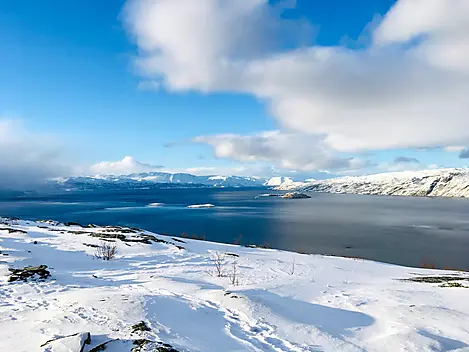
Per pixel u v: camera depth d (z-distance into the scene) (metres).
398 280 13.29
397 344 5.57
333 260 20.08
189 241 24.92
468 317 7.28
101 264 13.41
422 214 82.12
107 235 20.97
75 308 6.10
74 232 22.25
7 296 7.53
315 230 53.59
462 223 63.88
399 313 7.37
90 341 4.44
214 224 60.06
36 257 13.02
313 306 7.93
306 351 5.16
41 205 107.25
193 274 12.17
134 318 5.66
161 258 15.71
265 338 5.57
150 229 53.50
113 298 6.79
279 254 21.38
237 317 6.52
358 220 67.94
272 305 7.41
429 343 5.60
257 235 48.41
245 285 10.25
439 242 43.59
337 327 6.54
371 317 7.29
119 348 4.28
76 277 10.34
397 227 57.97
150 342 4.41
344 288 10.72
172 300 7.15
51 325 5.20
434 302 8.79
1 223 25.39
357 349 5.39
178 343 4.75
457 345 5.70
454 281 12.66
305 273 13.88
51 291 8.10
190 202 126.31
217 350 4.84
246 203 122.12
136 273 11.81
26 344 4.45
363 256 35.16
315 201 139.25
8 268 10.27
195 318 6.21
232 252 19.94
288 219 69.00
